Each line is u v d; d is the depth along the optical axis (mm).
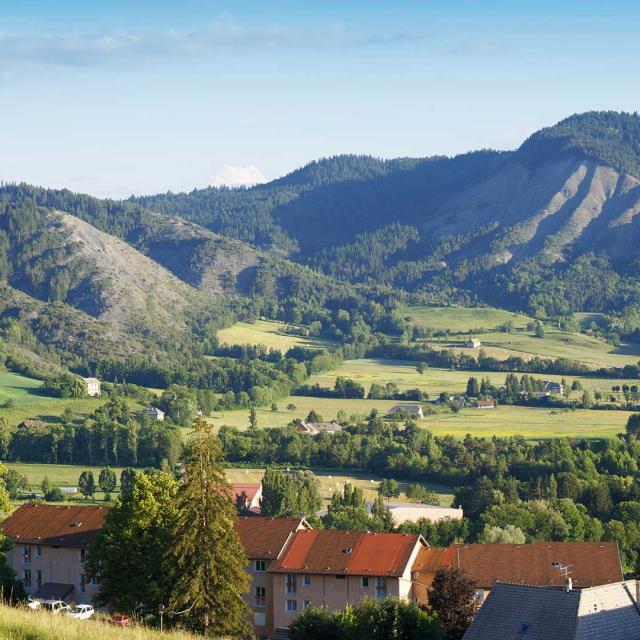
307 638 97375
